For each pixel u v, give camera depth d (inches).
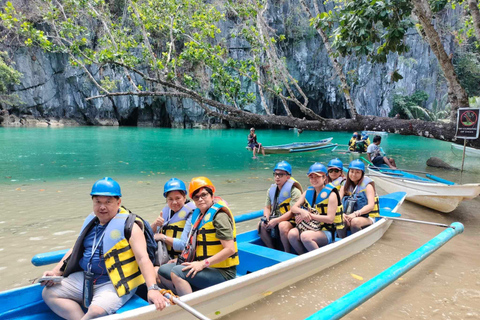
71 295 96.7
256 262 142.9
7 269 145.9
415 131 289.1
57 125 1270.9
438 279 146.2
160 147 698.2
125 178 357.7
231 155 594.6
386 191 318.7
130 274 96.0
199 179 110.2
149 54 373.4
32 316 101.6
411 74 1523.1
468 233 211.8
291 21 1337.4
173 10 411.5
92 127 1278.3
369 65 1411.2
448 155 663.1
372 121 297.3
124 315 87.7
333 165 176.4
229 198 283.4
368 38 269.3
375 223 183.5
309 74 1432.1
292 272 134.3
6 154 523.2
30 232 189.0
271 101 1411.2
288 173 159.9
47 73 1217.4
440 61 278.1
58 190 292.4
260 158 559.2
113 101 1336.1
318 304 123.6
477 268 157.9
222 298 109.8
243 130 1451.8
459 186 238.7
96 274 96.4
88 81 1261.1
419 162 553.0
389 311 120.3
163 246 123.5
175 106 1396.4
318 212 153.8
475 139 271.7
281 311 118.2
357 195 184.1
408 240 194.7
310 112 308.7
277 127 1684.3
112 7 1074.7
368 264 159.2
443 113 1491.1
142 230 99.9
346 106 1499.8
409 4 259.3
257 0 414.6
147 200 263.7
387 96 1514.5
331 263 153.9
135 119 1520.7
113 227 94.8
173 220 124.9
